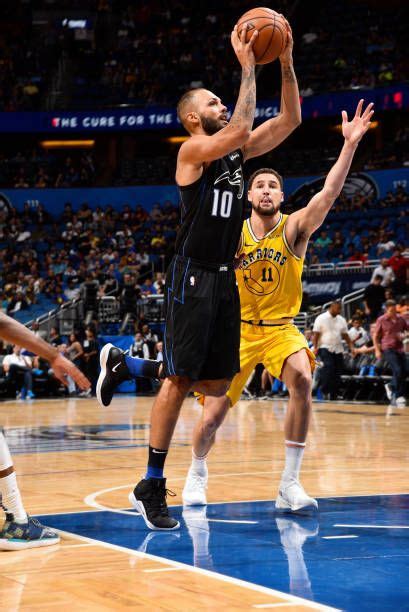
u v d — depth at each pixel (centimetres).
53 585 284
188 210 394
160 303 2106
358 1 2964
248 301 488
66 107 2908
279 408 1373
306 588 277
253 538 367
